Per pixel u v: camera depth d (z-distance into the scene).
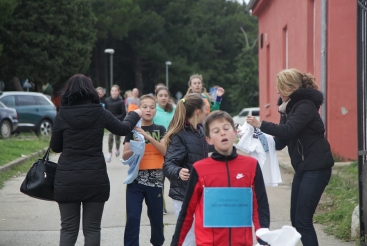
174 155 4.88
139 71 61.22
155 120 7.58
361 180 5.66
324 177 5.21
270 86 20.33
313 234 5.18
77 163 4.98
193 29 62.66
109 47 59.03
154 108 6.20
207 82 62.34
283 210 8.42
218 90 8.84
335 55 12.22
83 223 5.17
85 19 40.16
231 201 3.98
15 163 12.77
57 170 5.04
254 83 48.12
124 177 11.85
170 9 60.31
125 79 62.66
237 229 3.99
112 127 5.13
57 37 38.88
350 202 8.03
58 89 47.12
